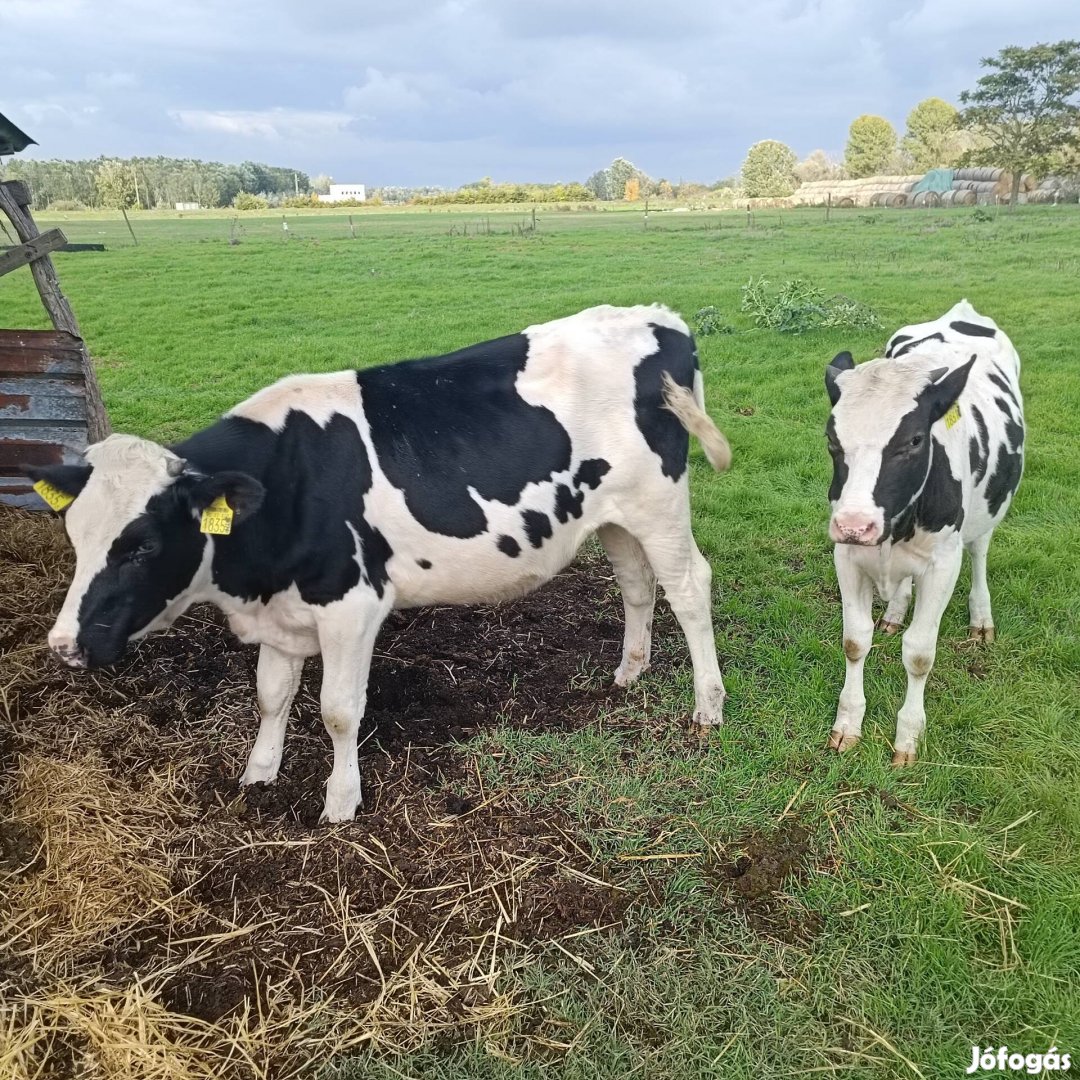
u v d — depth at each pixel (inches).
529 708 189.6
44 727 179.0
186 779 168.1
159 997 125.6
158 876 144.3
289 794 164.6
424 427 155.4
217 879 145.5
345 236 1636.3
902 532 159.8
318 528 148.6
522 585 169.8
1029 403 396.5
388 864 147.6
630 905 139.6
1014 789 158.7
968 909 136.5
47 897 140.2
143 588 135.6
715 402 427.2
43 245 289.9
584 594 241.0
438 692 192.7
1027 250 986.1
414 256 1175.6
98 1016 120.6
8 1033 117.8
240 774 170.2
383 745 177.2
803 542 271.4
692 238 1373.0
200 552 141.3
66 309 301.7
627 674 196.7
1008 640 207.8
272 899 141.4
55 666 198.2
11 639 209.3
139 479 133.7
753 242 1253.1
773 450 350.0
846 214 1994.3
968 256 949.2
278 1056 118.3
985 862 143.0
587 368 163.6
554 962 131.0
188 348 595.5
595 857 148.6
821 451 350.0
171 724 183.3
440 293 811.4
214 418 420.5
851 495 152.3
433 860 148.4
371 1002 125.0
